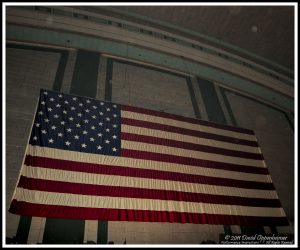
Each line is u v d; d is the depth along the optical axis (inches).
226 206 300.0
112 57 458.3
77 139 280.1
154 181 281.1
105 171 266.4
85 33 443.2
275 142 475.8
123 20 502.3
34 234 223.9
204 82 514.9
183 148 333.4
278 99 582.6
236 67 556.4
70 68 392.5
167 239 268.4
